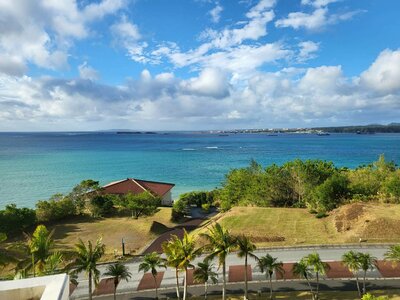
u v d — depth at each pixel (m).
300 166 95.25
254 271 49.84
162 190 109.25
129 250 63.44
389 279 45.16
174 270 52.28
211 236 41.25
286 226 67.44
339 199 82.25
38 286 13.10
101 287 47.75
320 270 41.03
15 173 164.50
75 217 85.69
